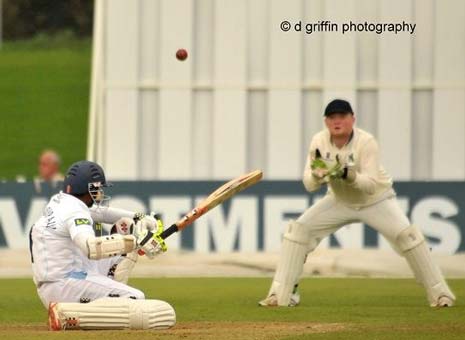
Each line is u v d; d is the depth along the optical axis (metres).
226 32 55.88
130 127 56.09
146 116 56.19
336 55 55.84
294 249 40.41
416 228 39.91
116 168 56.12
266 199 55.06
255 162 56.31
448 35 55.62
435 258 54.97
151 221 32.09
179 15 55.78
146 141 56.31
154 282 51.44
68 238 31.48
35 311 39.97
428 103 56.09
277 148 56.19
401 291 46.88
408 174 55.88
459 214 54.97
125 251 30.91
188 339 29.08
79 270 31.70
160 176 56.25
